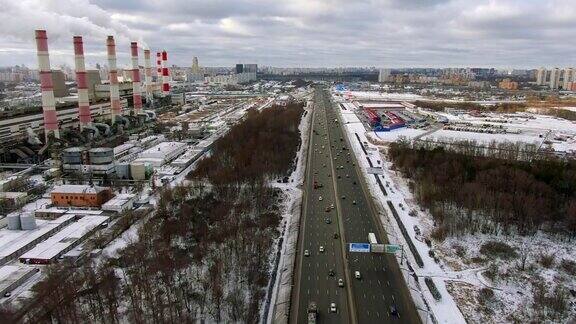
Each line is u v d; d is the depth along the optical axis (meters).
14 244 145.88
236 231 151.38
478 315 115.25
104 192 188.75
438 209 179.00
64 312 104.88
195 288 119.81
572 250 151.75
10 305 111.12
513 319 114.50
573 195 184.50
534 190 183.50
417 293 123.38
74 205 186.38
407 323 109.25
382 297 120.88
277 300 118.06
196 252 137.50
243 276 127.25
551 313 116.50
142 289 116.62
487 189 188.12
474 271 138.25
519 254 148.12
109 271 123.69
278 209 185.12
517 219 168.88
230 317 109.12
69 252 142.50
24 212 164.75
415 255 146.12
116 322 105.44
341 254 145.75
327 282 127.88
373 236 146.88
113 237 154.25
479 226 166.62
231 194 195.50
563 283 131.50
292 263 138.75
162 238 148.88
